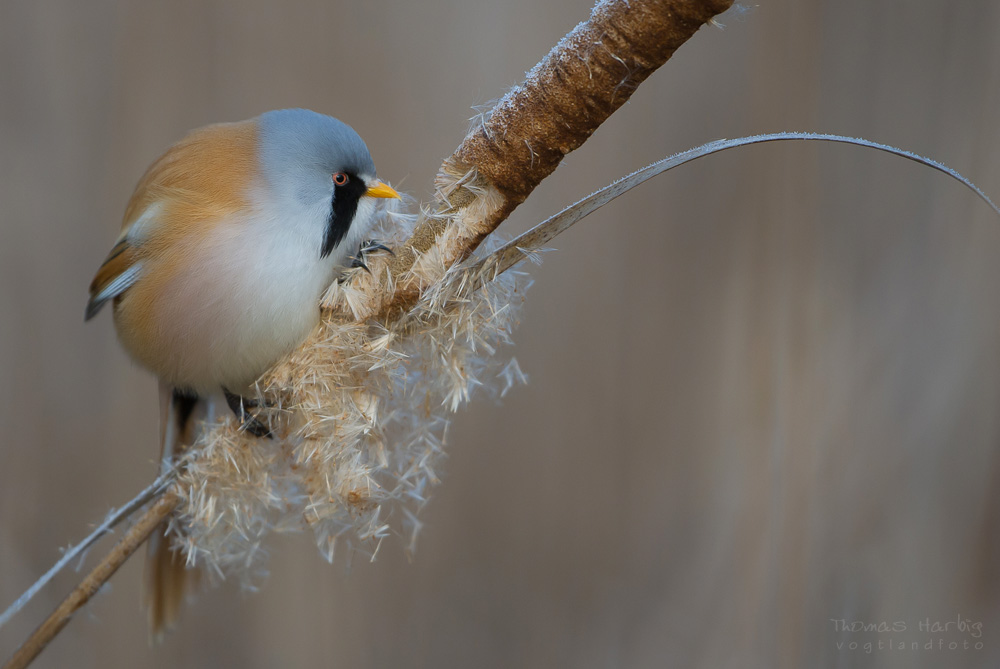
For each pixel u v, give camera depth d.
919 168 3.48
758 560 3.47
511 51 3.56
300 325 3.38
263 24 3.56
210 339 3.39
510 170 3.34
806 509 3.46
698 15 3.32
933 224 3.48
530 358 3.53
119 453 3.53
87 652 3.50
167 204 3.39
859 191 3.49
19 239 3.53
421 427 3.37
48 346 3.53
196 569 3.41
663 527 3.50
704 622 3.48
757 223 3.49
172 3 3.55
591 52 3.33
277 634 3.50
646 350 3.52
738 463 3.48
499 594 3.52
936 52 3.48
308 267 3.38
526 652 3.50
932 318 3.47
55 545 3.51
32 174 3.54
